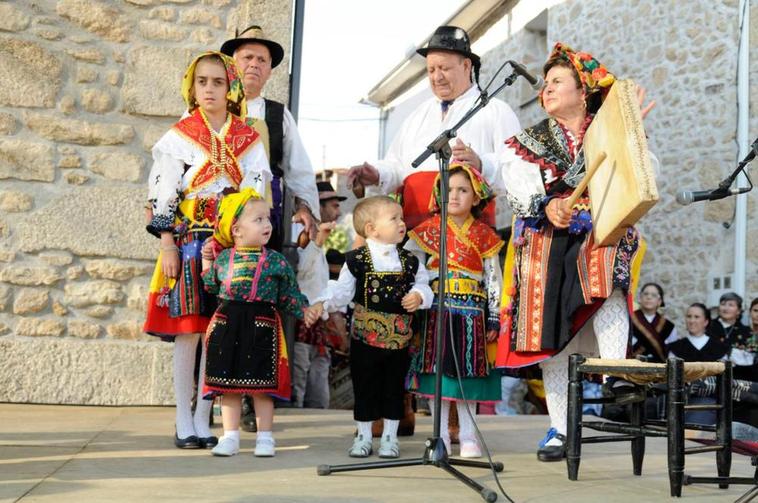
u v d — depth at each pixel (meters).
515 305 3.99
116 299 5.68
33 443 4.08
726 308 8.27
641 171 3.24
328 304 3.95
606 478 3.54
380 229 3.99
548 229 3.93
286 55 6.00
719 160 10.08
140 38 5.84
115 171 5.74
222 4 5.95
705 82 10.30
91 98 5.75
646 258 10.76
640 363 3.37
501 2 13.95
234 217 3.88
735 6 10.07
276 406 6.37
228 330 3.87
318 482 3.29
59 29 5.74
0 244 5.57
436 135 4.77
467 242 4.07
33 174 5.64
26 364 5.53
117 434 4.43
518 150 3.98
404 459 3.60
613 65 11.50
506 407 9.88
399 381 3.97
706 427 3.56
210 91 4.10
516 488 3.27
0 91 5.64
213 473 3.44
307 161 5.11
